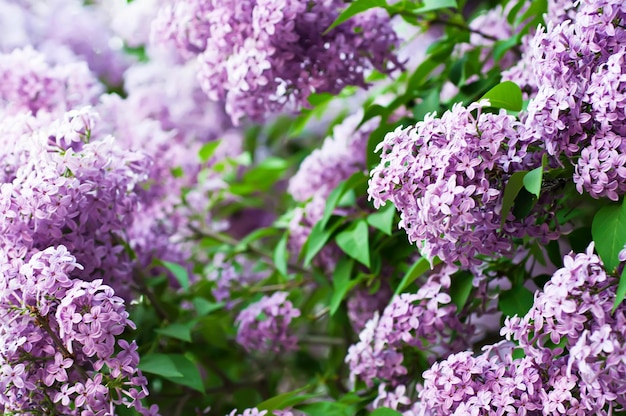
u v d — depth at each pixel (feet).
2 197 4.13
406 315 4.33
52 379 4.00
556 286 3.69
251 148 6.65
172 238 5.46
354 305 4.92
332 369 5.26
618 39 3.79
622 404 3.66
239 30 4.52
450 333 4.39
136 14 5.76
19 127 4.48
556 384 3.76
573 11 4.18
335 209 4.90
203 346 5.18
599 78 3.75
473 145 3.83
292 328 5.19
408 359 4.50
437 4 4.67
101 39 6.32
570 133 3.80
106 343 3.99
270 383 5.32
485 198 3.83
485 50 5.06
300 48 4.54
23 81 4.91
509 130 3.84
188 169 5.41
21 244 4.15
